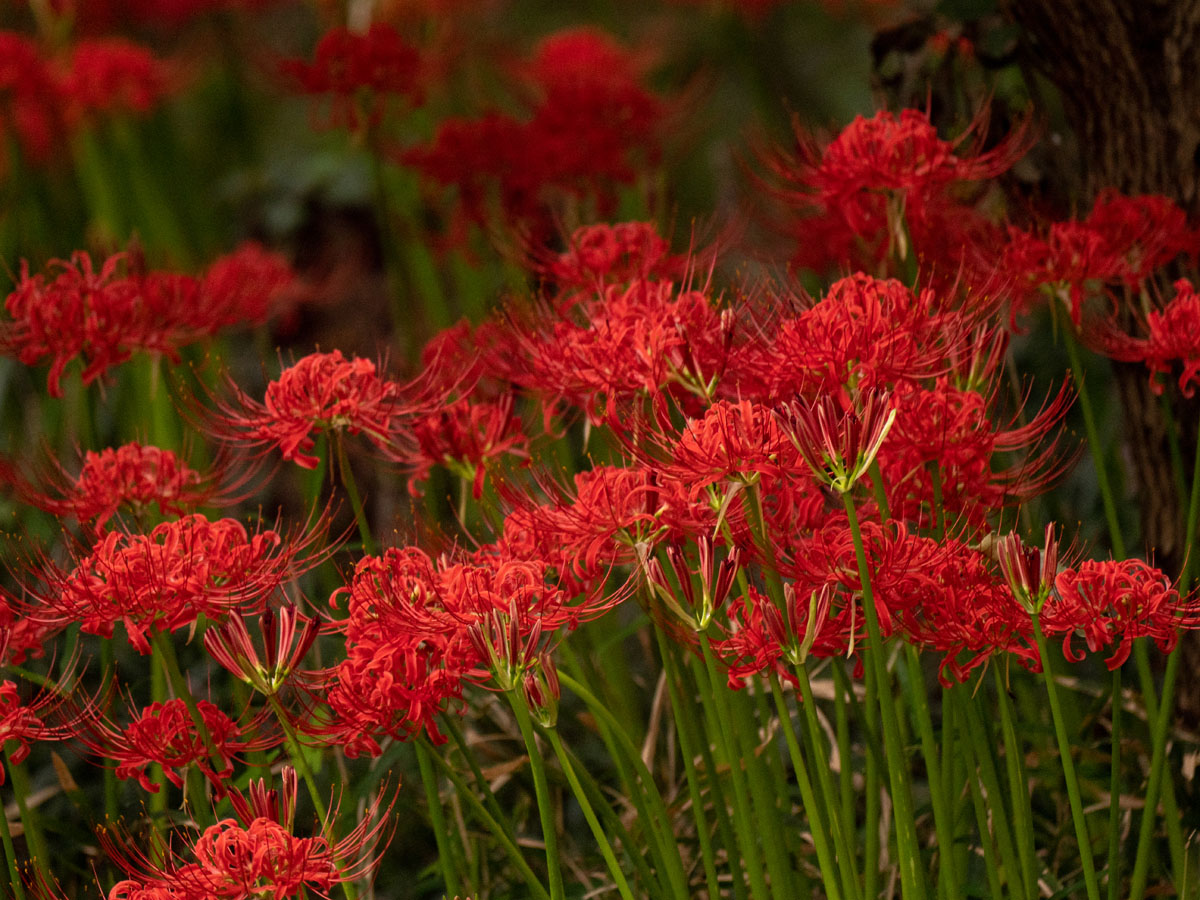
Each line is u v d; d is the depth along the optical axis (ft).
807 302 14.08
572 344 13.96
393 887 15.16
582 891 14.53
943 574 13.67
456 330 14.99
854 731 15.51
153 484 14.35
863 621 13.79
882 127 14.47
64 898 14.58
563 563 13.76
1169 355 14.40
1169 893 14.65
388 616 13.61
